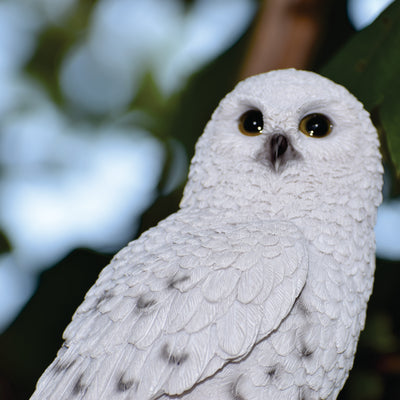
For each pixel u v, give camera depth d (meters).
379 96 1.55
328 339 1.50
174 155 1.76
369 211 1.54
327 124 1.54
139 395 1.47
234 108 1.54
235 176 1.54
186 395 1.47
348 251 1.53
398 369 1.66
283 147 1.53
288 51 1.62
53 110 1.88
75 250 1.67
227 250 1.49
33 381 1.65
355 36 1.56
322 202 1.53
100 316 1.49
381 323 1.67
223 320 1.47
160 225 1.54
